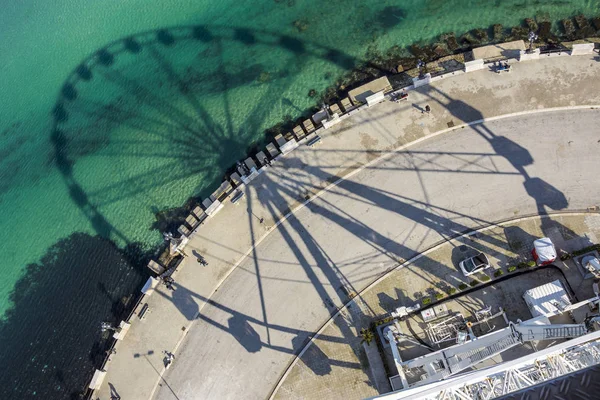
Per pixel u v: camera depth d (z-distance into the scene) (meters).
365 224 36.84
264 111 42.62
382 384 33.47
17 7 53.78
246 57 44.97
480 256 33.81
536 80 37.59
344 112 39.62
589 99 36.56
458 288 34.41
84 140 46.56
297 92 42.53
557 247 34.19
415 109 38.50
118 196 43.25
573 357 24.20
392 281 35.38
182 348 36.66
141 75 47.28
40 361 39.59
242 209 38.81
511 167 36.16
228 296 37.16
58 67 50.31
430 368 30.97
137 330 37.50
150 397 36.06
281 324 35.88
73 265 41.91
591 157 35.41
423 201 36.56
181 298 37.69
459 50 40.44
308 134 39.69
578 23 39.47
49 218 44.31
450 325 33.38
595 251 33.25
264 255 37.53
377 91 39.62
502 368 23.77
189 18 47.78
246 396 34.88
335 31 43.81
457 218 35.81
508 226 35.12
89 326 39.59
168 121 44.78
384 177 37.53
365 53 42.34
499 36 40.28
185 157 43.09
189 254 38.50
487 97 37.81
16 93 50.53
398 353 32.09
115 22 49.75
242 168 40.00
